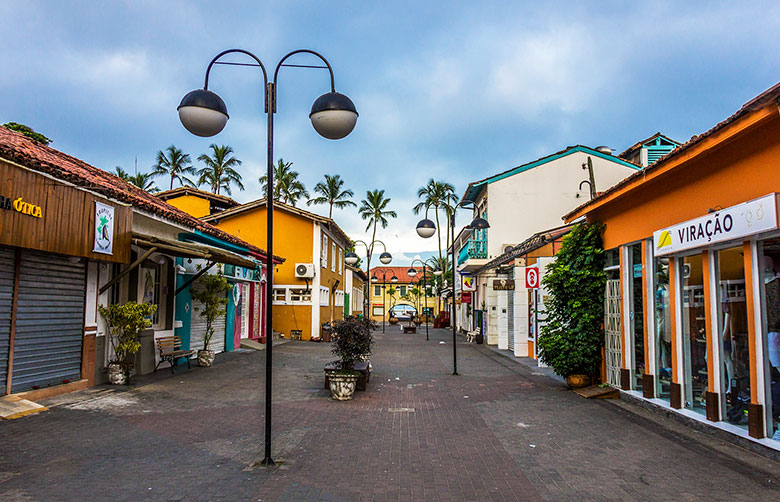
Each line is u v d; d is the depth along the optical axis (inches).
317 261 992.2
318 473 203.6
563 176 1001.5
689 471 207.2
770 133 215.3
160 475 197.2
